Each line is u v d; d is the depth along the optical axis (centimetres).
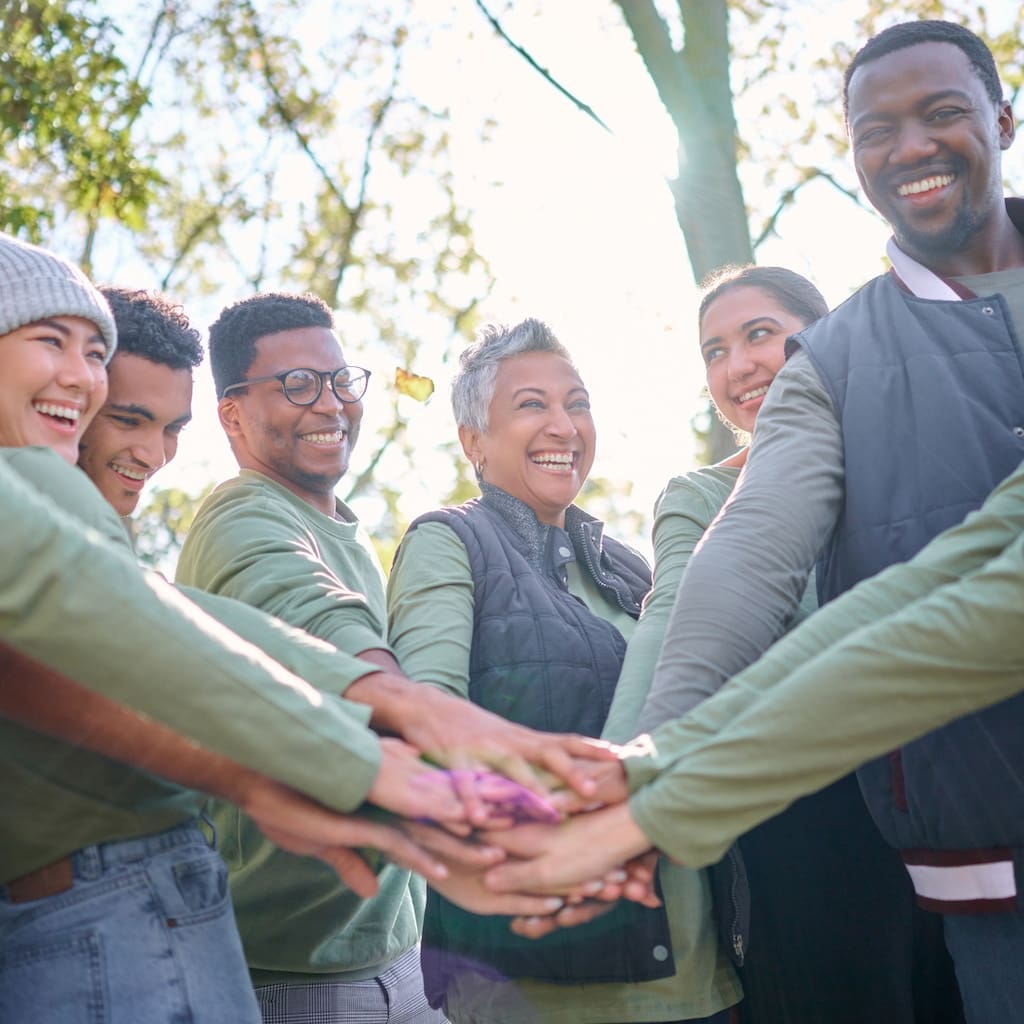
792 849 285
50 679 211
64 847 214
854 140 279
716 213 891
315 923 291
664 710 242
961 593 212
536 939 264
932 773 236
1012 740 232
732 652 245
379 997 306
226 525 297
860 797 284
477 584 284
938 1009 283
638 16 905
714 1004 268
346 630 263
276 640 245
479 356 315
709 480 313
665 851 227
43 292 238
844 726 214
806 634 229
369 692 242
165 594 202
